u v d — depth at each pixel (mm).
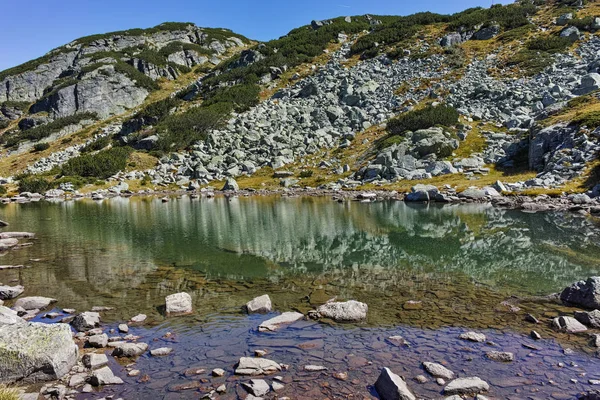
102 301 14203
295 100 87125
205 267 18922
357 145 66625
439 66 85375
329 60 107438
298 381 8328
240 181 64688
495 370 8719
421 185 44156
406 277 16625
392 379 7727
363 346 10023
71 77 130875
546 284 15227
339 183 54969
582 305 12633
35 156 91750
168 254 21812
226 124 81062
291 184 58875
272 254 21547
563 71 68875
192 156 73562
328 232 27625
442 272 17328
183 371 8945
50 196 61156
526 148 51406
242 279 16797
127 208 44281
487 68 78875
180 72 144500
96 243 25062
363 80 87562
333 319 11820
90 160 72625
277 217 34562
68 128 110188
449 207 36750
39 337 9086
